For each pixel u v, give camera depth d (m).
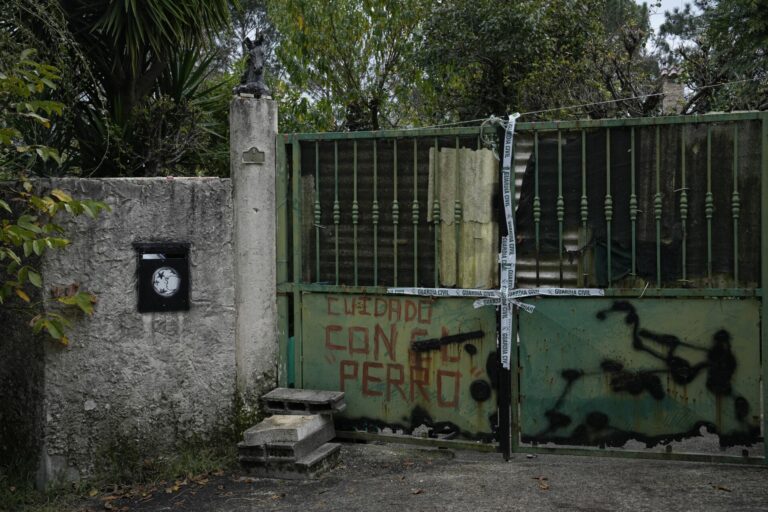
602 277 4.43
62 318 4.16
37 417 4.38
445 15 11.55
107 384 4.48
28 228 3.92
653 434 4.39
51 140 7.11
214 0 7.85
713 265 4.29
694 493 3.91
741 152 4.24
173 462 4.55
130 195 4.52
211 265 4.71
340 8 11.85
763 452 4.25
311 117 11.51
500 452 4.59
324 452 4.51
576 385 4.47
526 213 4.53
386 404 4.81
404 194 4.74
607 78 11.86
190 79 8.47
